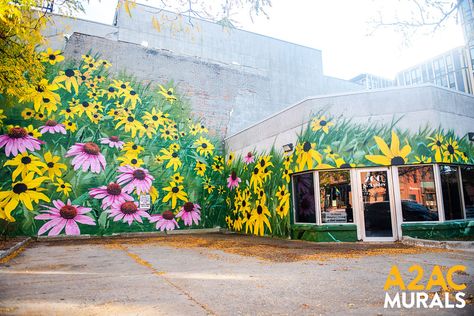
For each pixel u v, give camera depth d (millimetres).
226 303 3914
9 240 11094
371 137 10641
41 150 13203
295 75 23656
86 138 14086
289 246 9773
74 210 13352
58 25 14586
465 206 10688
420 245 9078
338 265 6434
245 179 15164
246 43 22609
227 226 16516
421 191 10266
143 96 15797
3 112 12867
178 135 16281
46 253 8703
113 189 14195
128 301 3992
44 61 13852
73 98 14180
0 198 12297
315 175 11141
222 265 6578
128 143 14906
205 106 17438
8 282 5066
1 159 12570
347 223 10578
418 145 10266
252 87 19156
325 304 3879
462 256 7277
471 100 11602
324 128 11148
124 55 15703
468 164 10836
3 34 8117
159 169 15398
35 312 3561
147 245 10484
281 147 12797
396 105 10672
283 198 12391
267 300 4039
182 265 6617
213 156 17094
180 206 15570
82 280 5207
